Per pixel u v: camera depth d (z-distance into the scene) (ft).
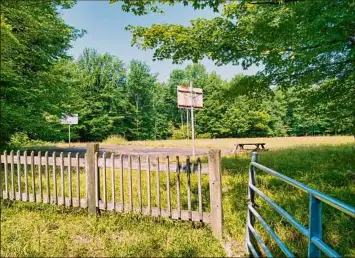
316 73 23.75
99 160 16.47
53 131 48.16
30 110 42.14
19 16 32.68
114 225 14.71
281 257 11.08
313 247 6.12
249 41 24.40
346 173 21.59
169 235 13.20
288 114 179.11
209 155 13.47
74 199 17.17
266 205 15.75
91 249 12.19
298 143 75.46
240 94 28.19
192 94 32.53
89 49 167.02
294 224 7.38
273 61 23.57
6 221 15.48
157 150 59.98
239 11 24.80
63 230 14.15
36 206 18.25
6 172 19.35
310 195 6.23
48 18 37.93
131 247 12.03
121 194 16.01
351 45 20.02
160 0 18.99
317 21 17.10
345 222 13.44
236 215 15.19
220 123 175.83
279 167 26.89
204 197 18.85
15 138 49.88
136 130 173.17
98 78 161.48
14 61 37.42
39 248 12.21
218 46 25.29
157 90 196.65
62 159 17.58
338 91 25.21
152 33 25.58
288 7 19.83
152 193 20.02
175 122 195.31
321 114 28.32
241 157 38.19
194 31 26.14
